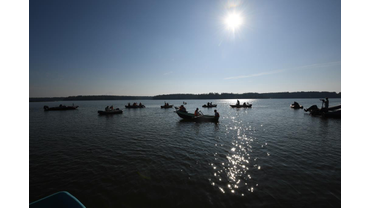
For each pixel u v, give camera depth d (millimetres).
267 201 4691
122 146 10039
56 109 43094
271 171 6477
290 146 9773
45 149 9531
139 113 34375
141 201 4766
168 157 8078
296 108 41344
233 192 5125
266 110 39031
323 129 15016
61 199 3799
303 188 5285
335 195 4906
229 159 7770
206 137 12266
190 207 4504
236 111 37000
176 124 18812
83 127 17219
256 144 10266
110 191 5234
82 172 6520
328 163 7195
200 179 5910
